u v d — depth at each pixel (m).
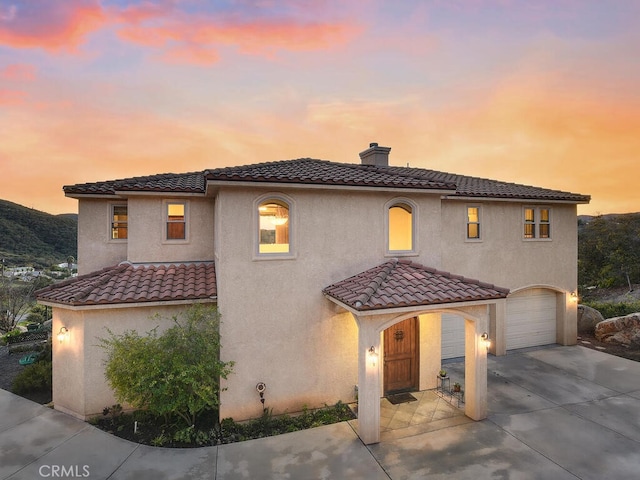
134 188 11.65
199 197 12.55
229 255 9.52
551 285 16.42
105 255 12.77
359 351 8.52
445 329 15.14
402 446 8.12
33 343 18.48
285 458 7.66
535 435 8.57
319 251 10.40
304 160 14.01
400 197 11.40
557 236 16.58
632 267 30.17
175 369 8.11
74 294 9.48
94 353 9.70
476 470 7.11
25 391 11.60
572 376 12.73
